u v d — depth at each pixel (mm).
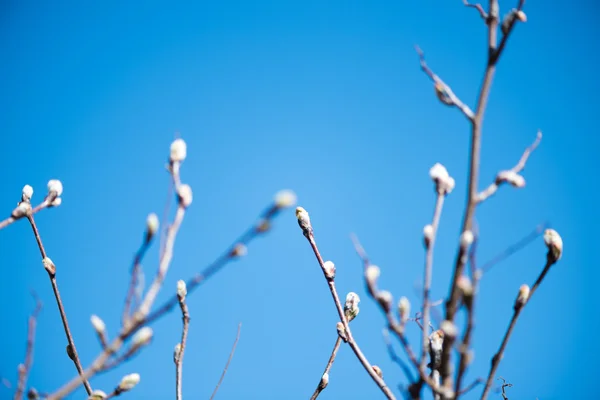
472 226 731
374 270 725
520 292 752
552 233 752
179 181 729
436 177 757
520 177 735
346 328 794
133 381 754
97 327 726
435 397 743
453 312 729
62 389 714
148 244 719
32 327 756
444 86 750
